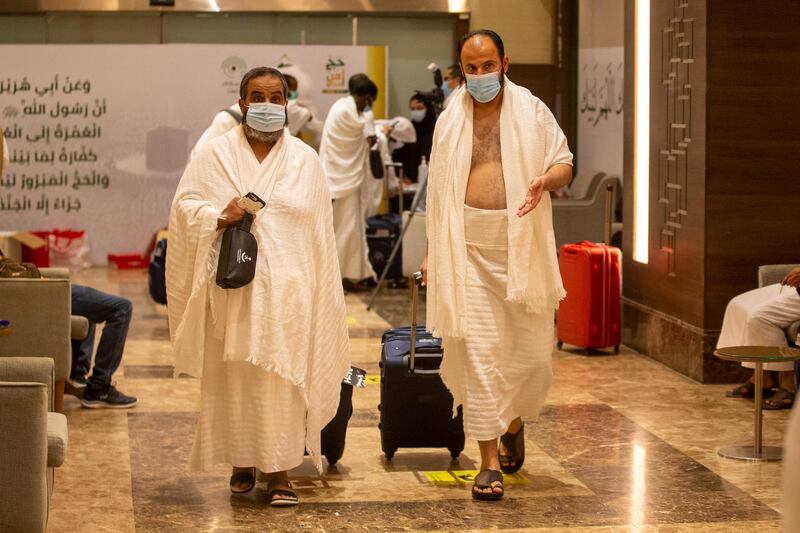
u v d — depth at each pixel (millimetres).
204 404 5191
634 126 9203
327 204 5359
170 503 5301
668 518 5156
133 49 14797
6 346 6488
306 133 14523
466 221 5352
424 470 5879
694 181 8086
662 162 8633
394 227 13086
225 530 4930
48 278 6711
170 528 4953
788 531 2188
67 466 5898
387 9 15109
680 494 5520
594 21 13398
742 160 7914
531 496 5457
